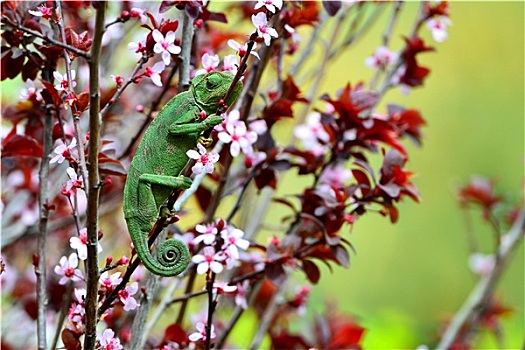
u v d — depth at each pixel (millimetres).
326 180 2182
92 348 1870
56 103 2000
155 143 1876
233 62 1960
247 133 2016
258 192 2125
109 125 2289
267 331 2273
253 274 2070
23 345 2395
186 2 1982
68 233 2361
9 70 2029
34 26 2023
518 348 3430
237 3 2307
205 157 1877
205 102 1881
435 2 2215
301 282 2803
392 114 2195
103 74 2305
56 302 2223
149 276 2018
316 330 2270
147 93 2312
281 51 2141
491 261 2781
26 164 2297
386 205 2061
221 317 2404
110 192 2316
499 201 2566
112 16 2336
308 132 2164
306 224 2100
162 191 1875
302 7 2096
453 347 2484
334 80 3979
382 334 3227
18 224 2389
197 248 2092
